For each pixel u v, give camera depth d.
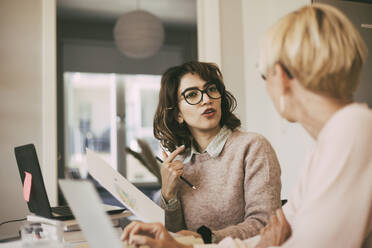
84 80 6.61
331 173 0.68
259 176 1.22
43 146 2.78
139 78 6.76
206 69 1.35
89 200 0.62
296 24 0.73
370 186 0.66
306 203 0.70
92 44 6.51
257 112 3.12
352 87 0.73
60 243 1.05
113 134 6.65
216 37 3.16
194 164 1.38
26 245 0.92
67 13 6.14
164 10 6.09
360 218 0.66
